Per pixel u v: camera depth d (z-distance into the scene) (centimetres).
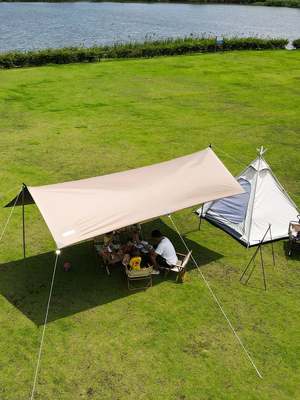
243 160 2050
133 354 995
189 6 11781
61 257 1323
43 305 1134
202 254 1359
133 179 1273
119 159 2039
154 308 1135
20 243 1388
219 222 1482
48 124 2475
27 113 2645
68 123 2500
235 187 1300
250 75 3697
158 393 902
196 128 2477
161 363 973
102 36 6469
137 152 2123
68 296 1167
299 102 3006
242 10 10894
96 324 1077
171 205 1180
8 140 2233
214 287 1218
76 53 4016
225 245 1406
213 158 1390
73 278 1235
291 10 11150
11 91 3077
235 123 2573
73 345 1016
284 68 3988
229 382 930
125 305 1141
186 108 2827
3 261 1300
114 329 1064
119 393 900
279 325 1088
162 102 2938
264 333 1062
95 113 2684
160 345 1020
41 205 1113
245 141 2295
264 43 4894
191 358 987
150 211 1148
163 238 1230
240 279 1253
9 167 1923
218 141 2291
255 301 1169
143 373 947
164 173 1308
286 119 2661
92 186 1215
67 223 1067
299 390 916
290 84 3453
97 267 1283
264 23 8350
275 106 2908
